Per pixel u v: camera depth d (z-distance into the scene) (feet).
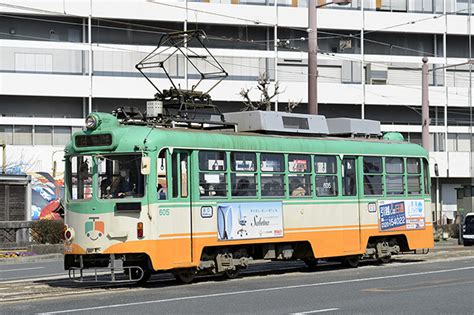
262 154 118.62
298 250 126.52
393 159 141.59
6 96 314.35
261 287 103.71
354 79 355.56
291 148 123.13
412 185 145.18
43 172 298.56
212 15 330.34
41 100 318.24
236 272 117.91
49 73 314.96
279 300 89.40
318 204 126.72
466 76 376.07
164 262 103.91
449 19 367.86
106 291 99.81
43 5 310.65
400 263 143.95
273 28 343.05
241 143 115.55
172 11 324.60
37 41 313.94
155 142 104.06
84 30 320.29
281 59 342.03
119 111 111.75
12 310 82.02
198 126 117.60
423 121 222.07
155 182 103.60
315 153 126.93
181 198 106.83
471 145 372.99
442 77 371.56
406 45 368.89
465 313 78.43
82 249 104.78
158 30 329.93
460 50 376.68
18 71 312.09
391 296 92.48
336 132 141.59
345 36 351.05
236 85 333.21
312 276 119.55
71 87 315.78
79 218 105.70
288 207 121.80
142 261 104.47
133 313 78.89
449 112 375.66
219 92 331.57
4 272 147.23
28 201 228.02
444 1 369.09
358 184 134.31
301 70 345.10
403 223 142.20
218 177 111.96
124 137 104.47
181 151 107.65
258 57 337.93
